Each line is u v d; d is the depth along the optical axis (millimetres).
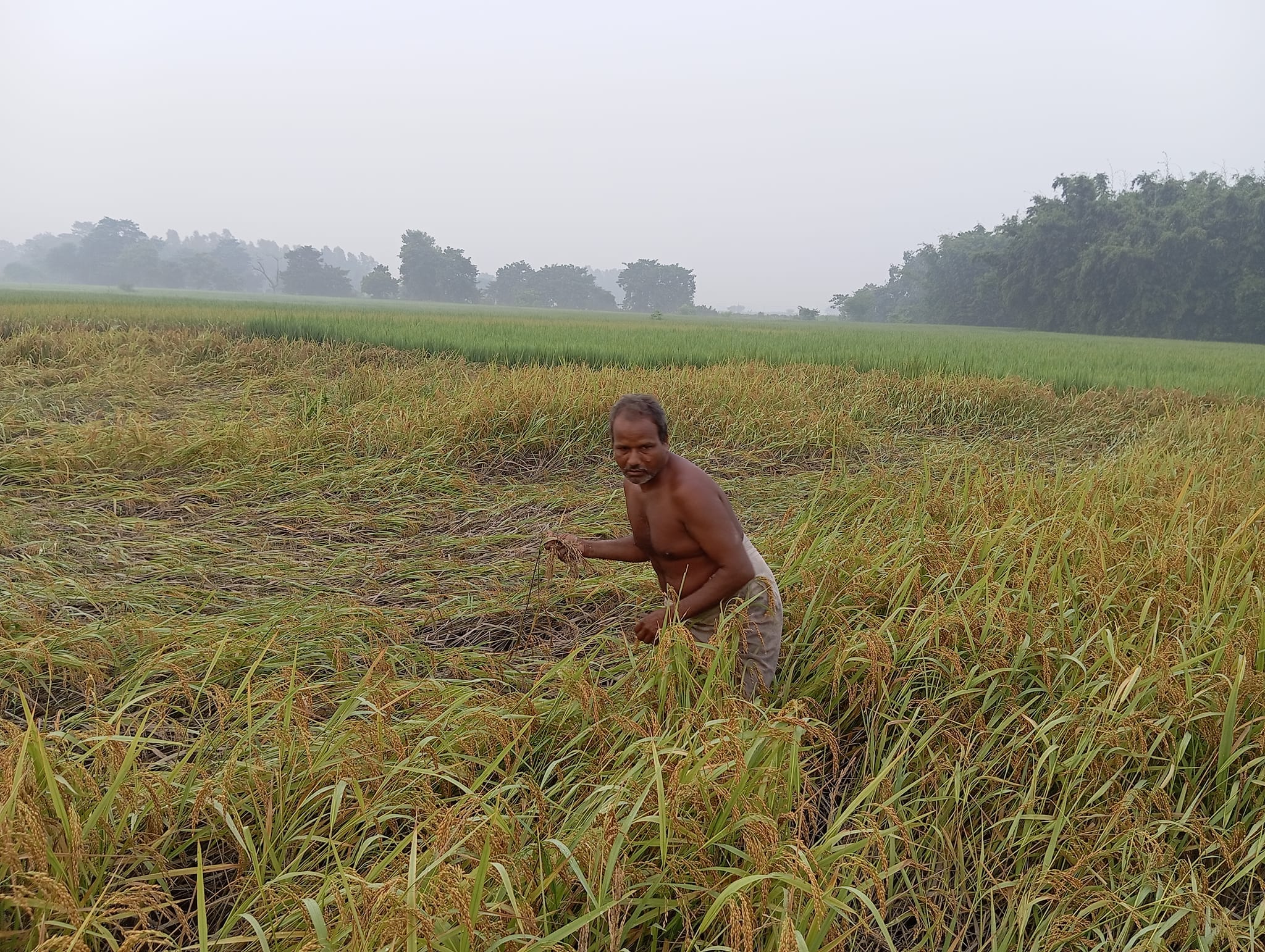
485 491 7293
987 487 6039
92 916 1747
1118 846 2596
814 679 3488
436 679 3428
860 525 5328
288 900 2094
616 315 88312
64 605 4152
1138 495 6008
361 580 4895
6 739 2691
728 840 2354
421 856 2107
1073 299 78938
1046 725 2928
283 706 2791
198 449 7426
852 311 152500
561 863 2041
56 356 13836
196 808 2295
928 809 2939
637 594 4527
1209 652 3217
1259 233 69250
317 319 24406
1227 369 22609
